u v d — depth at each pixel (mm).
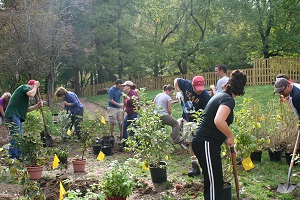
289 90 5883
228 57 29078
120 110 10406
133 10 34156
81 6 28531
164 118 8336
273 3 26219
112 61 31922
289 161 7242
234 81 4121
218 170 4133
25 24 19734
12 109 7570
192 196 5363
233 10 27703
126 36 33500
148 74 39188
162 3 33375
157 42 32625
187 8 32062
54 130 12586
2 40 19500
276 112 7898
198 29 33344
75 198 3900
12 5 20312
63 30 21297
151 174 6109
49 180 6312
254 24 27031
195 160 6449
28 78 21312
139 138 6355
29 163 6480
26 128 10305
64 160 7691
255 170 6762
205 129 4176
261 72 24547
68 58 30547
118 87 10344
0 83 21766
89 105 25234
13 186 5883
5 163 7051
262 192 5500
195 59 32844
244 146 5590
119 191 4730
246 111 6613
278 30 27266
